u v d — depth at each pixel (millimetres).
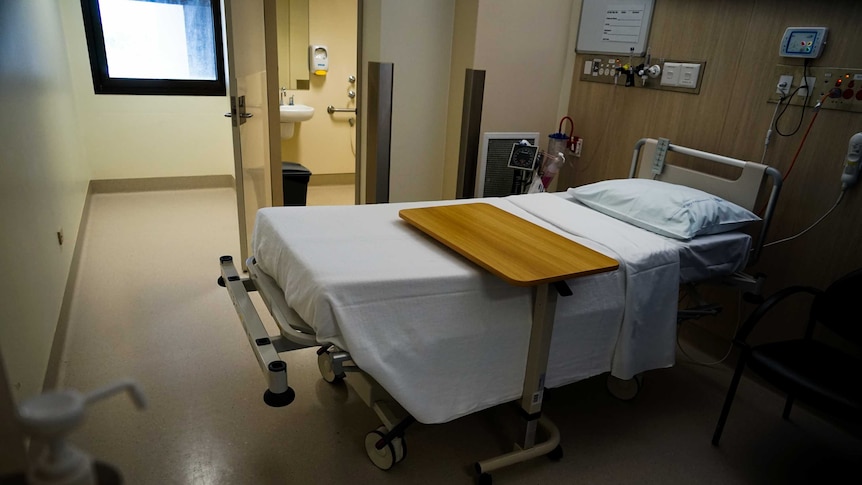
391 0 2855
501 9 2891
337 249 1691
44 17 3105
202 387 2201
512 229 1891
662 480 1881
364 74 3084
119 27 4230
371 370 1470
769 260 2402
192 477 1756
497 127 3148
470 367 1649
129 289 2967
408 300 1519
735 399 2369
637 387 2256
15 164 1979
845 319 1916
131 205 4305
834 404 1649
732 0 2375
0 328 1533
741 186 2307
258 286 1916
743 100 2395
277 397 1426
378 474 1830
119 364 2307
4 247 1692
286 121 4410
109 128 4387
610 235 2023
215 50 4543
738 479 1905
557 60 3193
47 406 571
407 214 1965
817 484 1896
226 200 4574
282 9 4453
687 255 2016
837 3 2035
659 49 2727
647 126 2822
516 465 1906
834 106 2086
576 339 1816
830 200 2156
